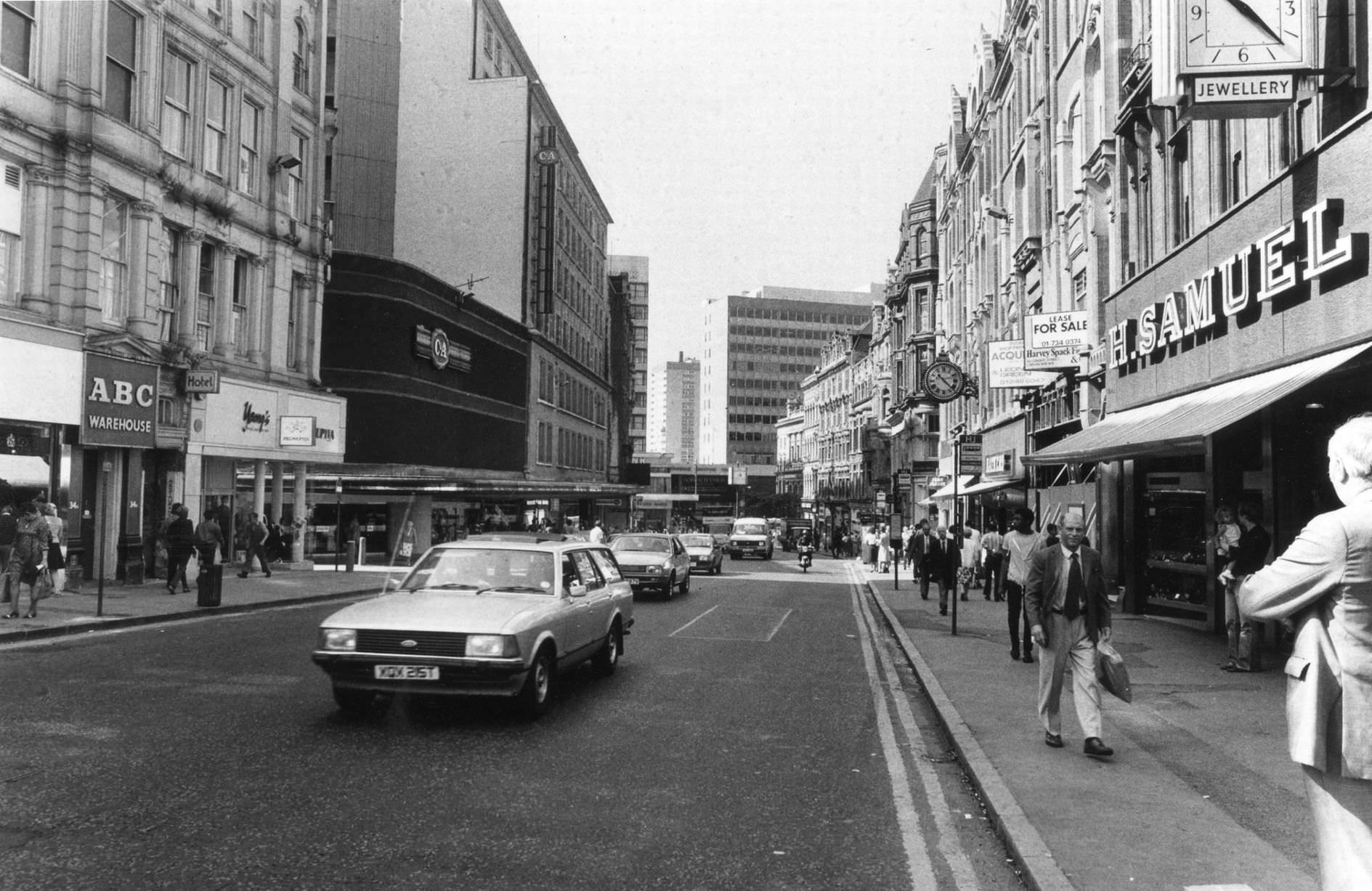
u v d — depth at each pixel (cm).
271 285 2667
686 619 1781
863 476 7731
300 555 2841
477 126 5144
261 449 2575
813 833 559
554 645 896
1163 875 471
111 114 2000
